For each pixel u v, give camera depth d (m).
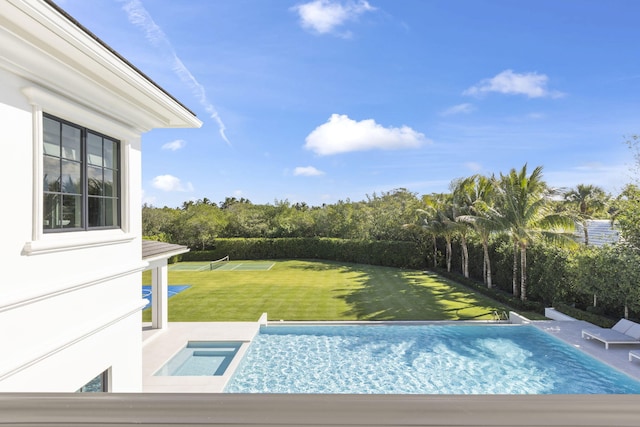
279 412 0.70
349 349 13.23
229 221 44.59
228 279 27.03
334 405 0.71
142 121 6.45
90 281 4.95
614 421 0.66
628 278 12.88
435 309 18.06
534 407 0.69
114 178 5.82
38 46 3.88
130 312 5.95
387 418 0.68
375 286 23.94
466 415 0.68
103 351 5.32
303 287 23.75
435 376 11.13
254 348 13.27
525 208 18.53
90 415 0.69
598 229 24.98
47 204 4.44
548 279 17.31
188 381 9.90
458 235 27.69
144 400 0.72
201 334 13.90
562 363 11.79
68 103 4.52
